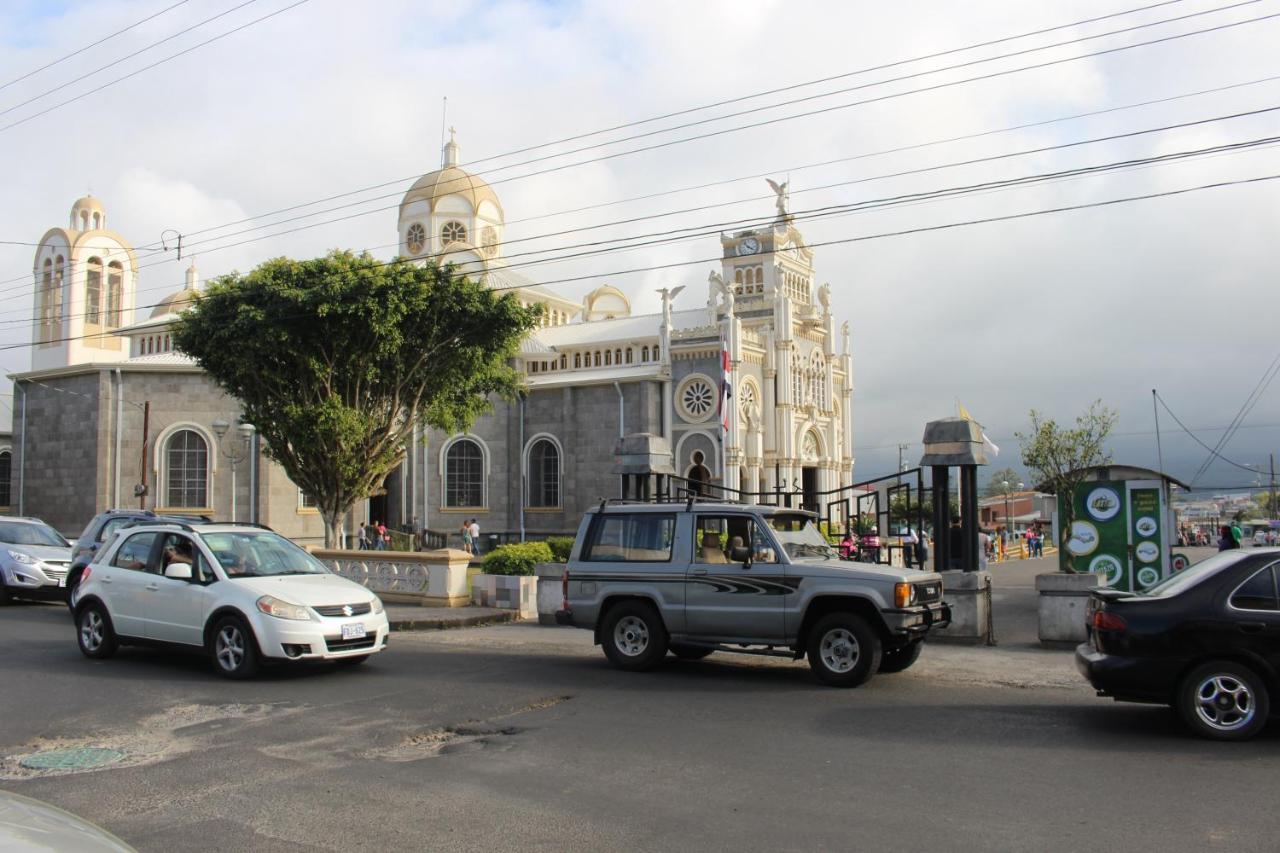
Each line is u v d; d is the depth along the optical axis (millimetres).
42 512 42812
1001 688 12086
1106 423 20391
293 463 27469
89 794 7730
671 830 6738
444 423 31203
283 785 7953
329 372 26469
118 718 10500
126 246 61219
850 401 58469
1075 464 20391
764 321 49969
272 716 10602
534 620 20656
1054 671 13281
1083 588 15141
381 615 13461
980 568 16469
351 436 26516
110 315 60438
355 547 43156
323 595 13016
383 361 27375
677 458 45750
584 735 9625
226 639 12805
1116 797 7395
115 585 14172
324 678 12898
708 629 12914
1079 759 8523
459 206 57344
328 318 25516
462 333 27906
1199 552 43812
